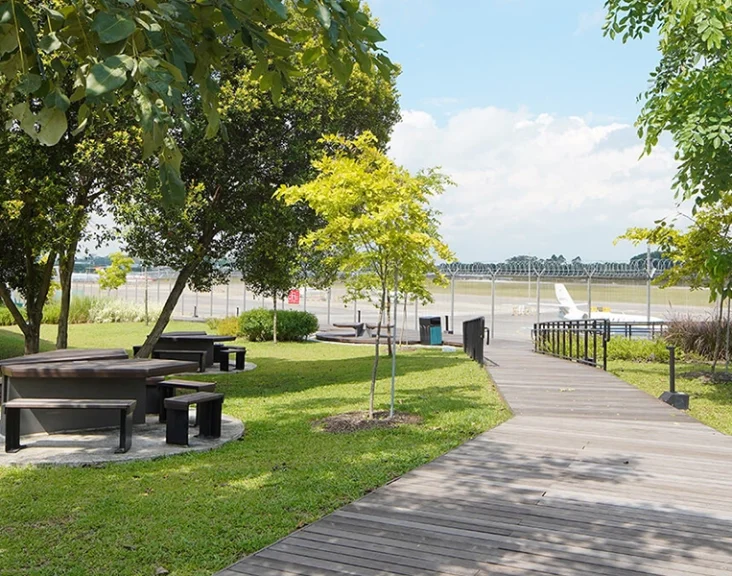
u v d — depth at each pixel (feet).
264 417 34.55
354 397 41.06
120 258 133.08
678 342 67.56
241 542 15.47
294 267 59.82
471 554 14.94
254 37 7.64
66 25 7.17
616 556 14.94
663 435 28.89
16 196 37.73
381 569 14.03
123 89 6.74
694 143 32.48
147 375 26.89
